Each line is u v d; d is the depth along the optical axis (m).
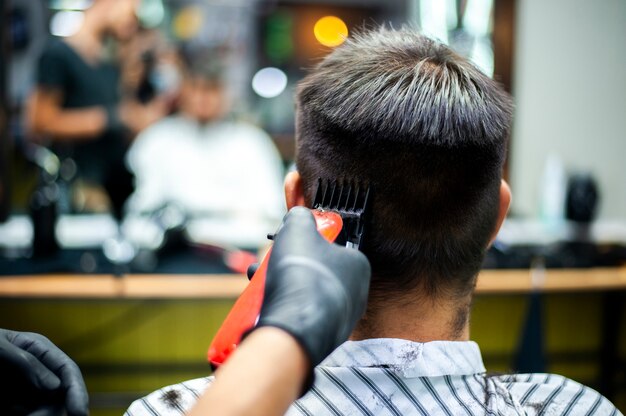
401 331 0.64
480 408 0.64
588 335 2.55
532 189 3.26
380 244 0.60
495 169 0.62
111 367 2.32
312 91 0.64
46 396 0.44
